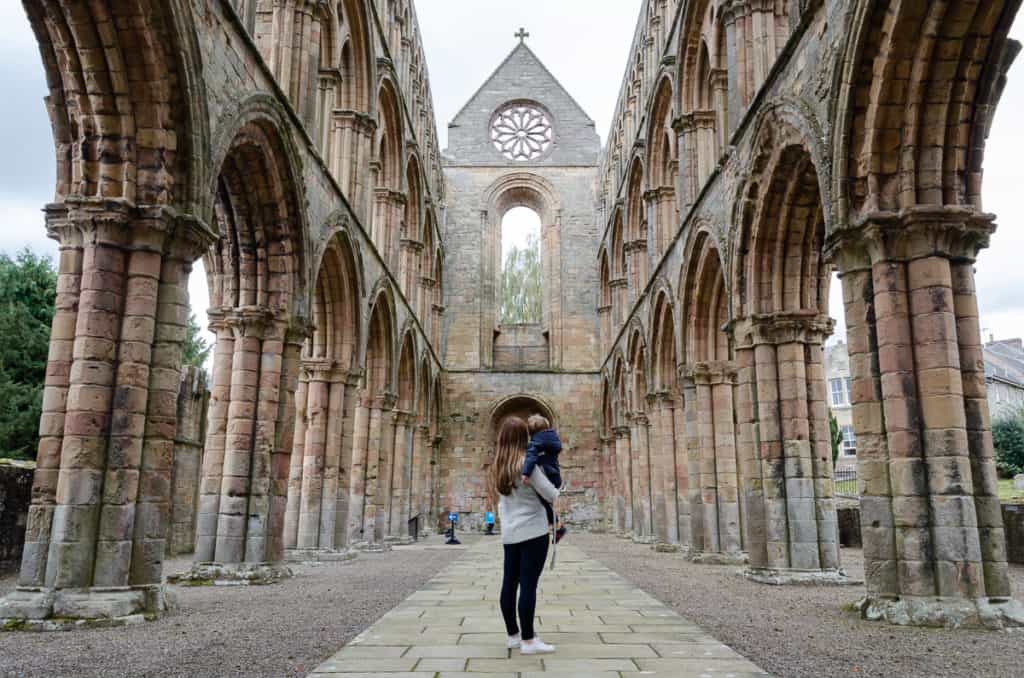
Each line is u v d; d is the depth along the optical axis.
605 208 44.69
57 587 9.98
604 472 44.72
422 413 40.88
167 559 22.16
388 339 28.61
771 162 15.41
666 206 28.89
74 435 10.38
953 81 10.86
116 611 9.91
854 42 11.27
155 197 11.35
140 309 10.98
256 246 16.77
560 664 6.95
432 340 44.88
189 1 11.63
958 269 10.96
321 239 19.08
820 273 16.42
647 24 31.23
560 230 49.47
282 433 16.55
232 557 15.41
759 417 16.36
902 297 10.93
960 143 11.11
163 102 11.41
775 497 15.80
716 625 9.76
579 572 17.39
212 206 12.63
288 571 16.22
